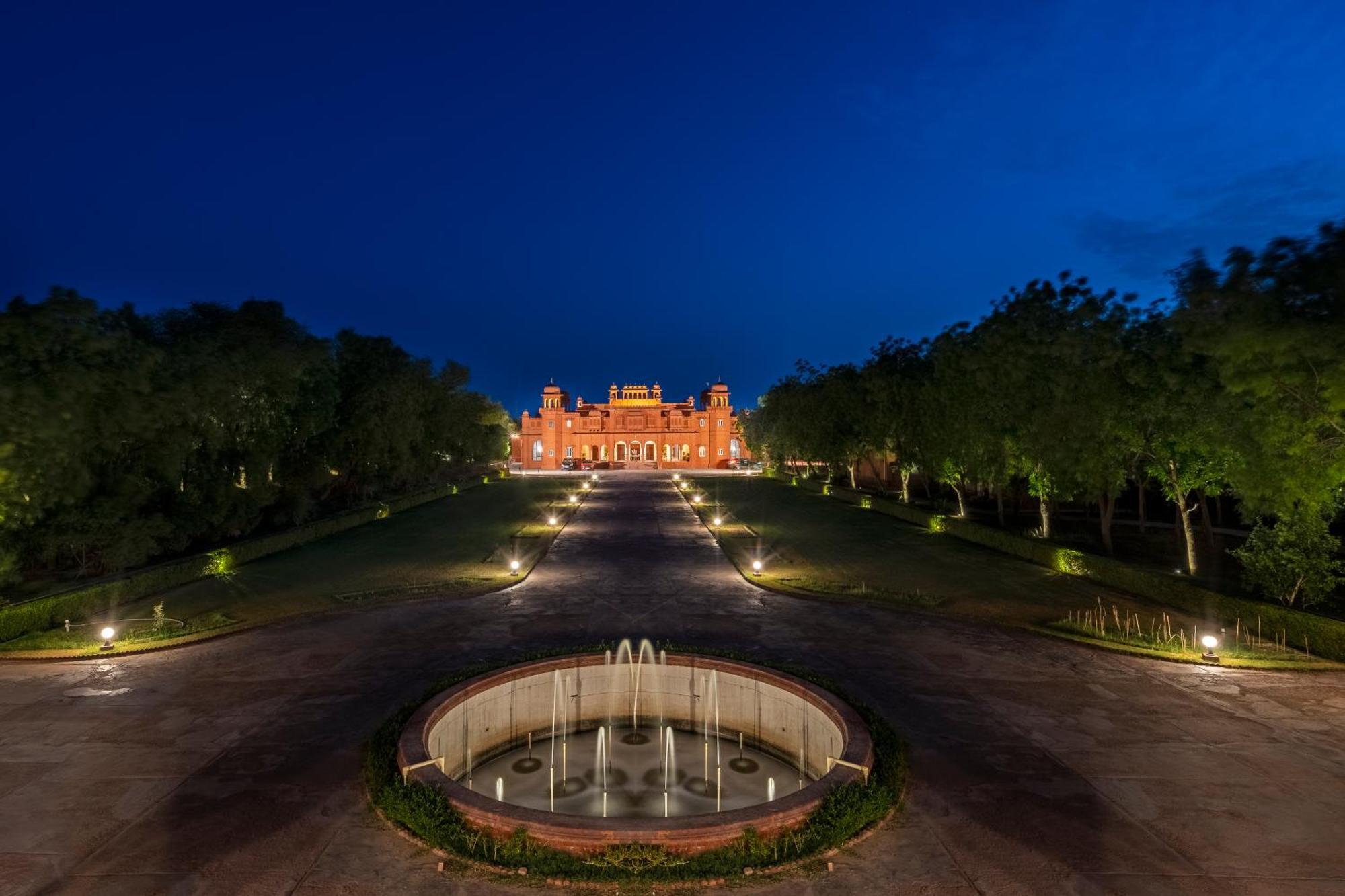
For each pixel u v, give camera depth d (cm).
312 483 3153
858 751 866
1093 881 678
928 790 850
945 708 1112
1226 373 1342
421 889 663
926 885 671
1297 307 1281
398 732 938
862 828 760
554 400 9900
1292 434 1372
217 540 2623
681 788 1010
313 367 2928
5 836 754
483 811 736
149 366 1822
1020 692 1183
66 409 1533
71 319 1608
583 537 3023
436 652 1403
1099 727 1041
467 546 2781
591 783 1025
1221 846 738
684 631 1551
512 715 1141
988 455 2673
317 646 1442
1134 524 3150
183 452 2095
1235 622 1555
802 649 1420
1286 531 1503
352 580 2097
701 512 3959
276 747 971
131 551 1911
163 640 1445
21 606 1502
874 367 4219
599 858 691
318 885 671
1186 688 1200
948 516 3222
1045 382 2211
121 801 827
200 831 762
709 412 9631
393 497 4369
